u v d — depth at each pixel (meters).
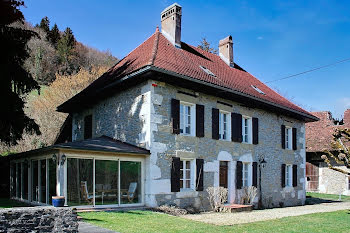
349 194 23.47
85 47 46.78
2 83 11.73
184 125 13.38
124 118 13.46
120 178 11.59
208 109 14.17
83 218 9.12
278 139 18.02
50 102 25.70
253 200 15.77
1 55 11.85
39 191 12.22
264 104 16.55
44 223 7.18
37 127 13.19
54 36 48.94
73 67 41.75
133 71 12.11
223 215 12.14
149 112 12.06
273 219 11.27
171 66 12.73
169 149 12.46
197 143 13.49
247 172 16.00
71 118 18.66
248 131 16.31
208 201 13.58
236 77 17.69
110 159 11.38
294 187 18.78
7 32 12.09
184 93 13.24
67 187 10.36
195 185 13.13
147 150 11.98
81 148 10.52
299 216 12.33
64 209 7.41
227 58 19.36
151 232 7.84
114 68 16.50
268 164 17.05
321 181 24.83
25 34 12.61
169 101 12.72
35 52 39.97
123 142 13.20
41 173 12.25
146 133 12.12
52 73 39.22
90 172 11.00
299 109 19.36
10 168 15.70
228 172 14.86
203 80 12.95
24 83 12.79
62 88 26.30
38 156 12.37
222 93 14.49
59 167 10.28
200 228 8.66
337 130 13.51
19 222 6.93
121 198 11.53
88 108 16.36
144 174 12.07
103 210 10.66
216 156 14.20
